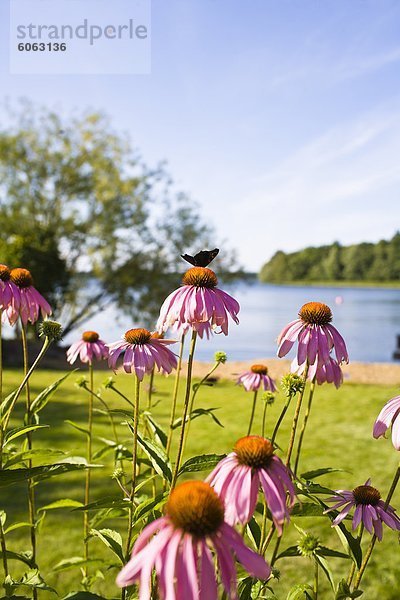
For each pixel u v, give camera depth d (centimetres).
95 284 1991
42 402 182
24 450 174
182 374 1094
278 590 296
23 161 1778
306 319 165
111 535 171
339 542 360
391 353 2066
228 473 111
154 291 1975
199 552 83
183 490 90
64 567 168
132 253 1950
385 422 142
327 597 289
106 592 288
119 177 1859
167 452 184
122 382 962
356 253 9456
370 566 329
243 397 852
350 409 776
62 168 1809
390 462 528
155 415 673
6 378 1027
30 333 1539
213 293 156
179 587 79
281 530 105
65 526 375
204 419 681
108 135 1852
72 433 589
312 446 582
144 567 82
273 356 1914
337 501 158
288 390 152
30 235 1695
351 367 1266
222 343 2369
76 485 454
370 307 4969
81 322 1975
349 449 571
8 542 352
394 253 9075
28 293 199
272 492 107
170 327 156
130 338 181
